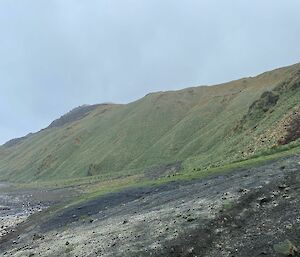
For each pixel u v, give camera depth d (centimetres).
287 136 6178
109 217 4334
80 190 12738
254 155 5747
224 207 3012
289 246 2203
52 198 11400
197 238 2667
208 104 19850
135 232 3216
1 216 7956
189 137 17538
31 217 6919
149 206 4175
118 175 15150
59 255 3266
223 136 14288
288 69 19775
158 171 12594
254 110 11238
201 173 5441
